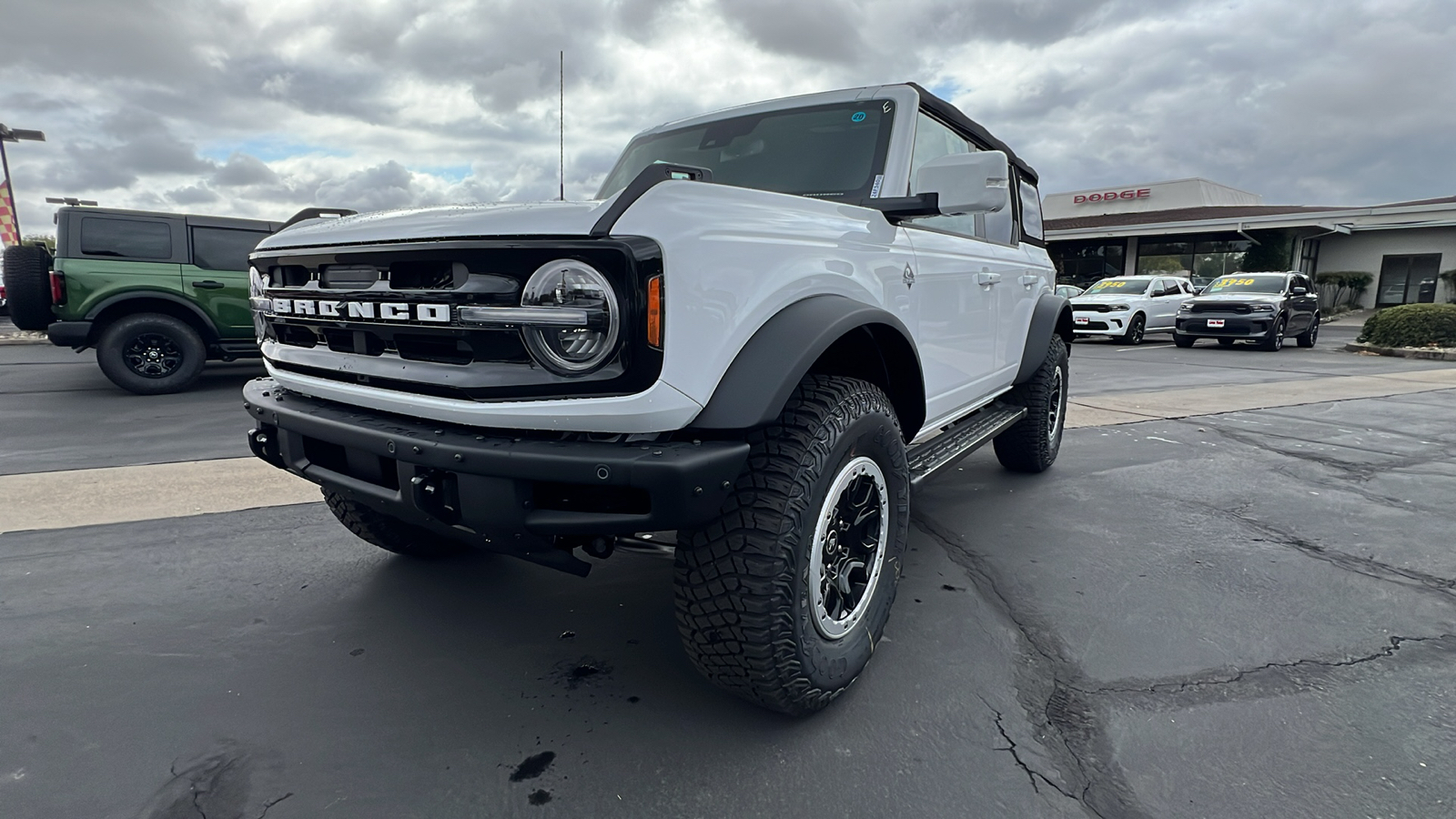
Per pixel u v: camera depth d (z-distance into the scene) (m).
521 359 1.85
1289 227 25.33
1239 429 6.50
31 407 7.38
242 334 8.59
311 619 2.81
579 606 2.93
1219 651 2.62
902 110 2.96
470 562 3.35
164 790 1.88
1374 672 2.48
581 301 1.74
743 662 1.98
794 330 1.97
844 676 2.21
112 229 7.93
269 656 2.54
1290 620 2.85
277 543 3.58
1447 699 2.32
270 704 2.26
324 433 2.16
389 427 2.03
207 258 8.37
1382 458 5.43
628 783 1.92
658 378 1.75
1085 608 2.94
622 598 3.00
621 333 1.72
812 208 2.24
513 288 1.82
